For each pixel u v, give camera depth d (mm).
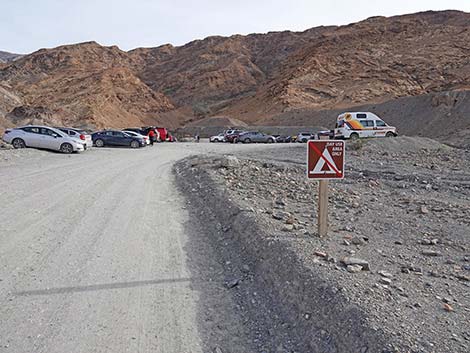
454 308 3783
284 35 192250
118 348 3605
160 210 8844
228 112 116438
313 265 4641
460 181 14445
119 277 5105
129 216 8203
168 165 18562
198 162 16703
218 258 5852
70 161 19156
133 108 112938
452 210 8773
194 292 4734
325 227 5922
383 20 137625
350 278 4324
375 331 3318
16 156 19766
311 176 5711
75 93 99688
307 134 52594
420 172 16656
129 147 33281
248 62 168000
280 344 3707
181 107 138000
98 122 81062
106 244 6348
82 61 149375
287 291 4445
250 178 12281
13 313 4148
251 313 4270
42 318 4062
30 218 7746
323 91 97062
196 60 180375
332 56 109562
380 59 106000
